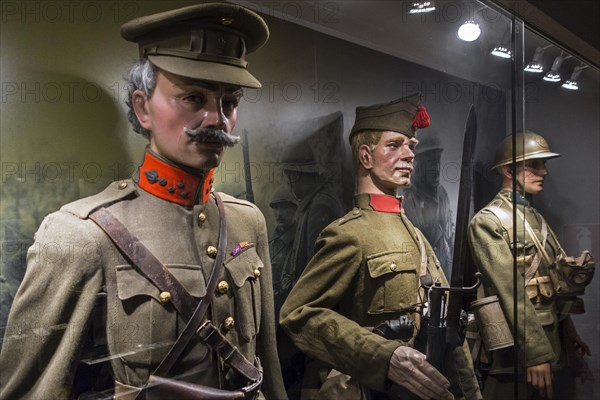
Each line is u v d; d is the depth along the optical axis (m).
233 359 1.02
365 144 1.33
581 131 2.23
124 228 0.96
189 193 1.02
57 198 0.92
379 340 1.34
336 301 1.29
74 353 0.91
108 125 0.96
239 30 1.04
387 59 1.36
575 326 2.19
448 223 1.49
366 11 1.30
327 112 1.27
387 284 1.35
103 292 0.94
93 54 0.95
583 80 2.19
